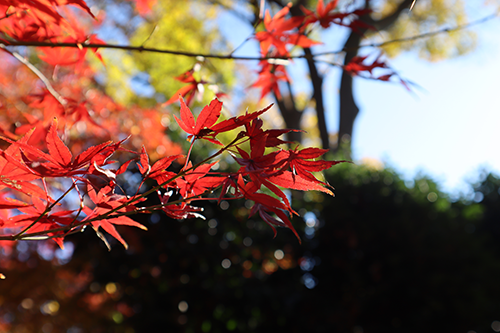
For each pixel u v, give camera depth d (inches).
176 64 336.5
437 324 181.6
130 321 196.1
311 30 70.5
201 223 196.1
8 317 269.9
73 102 81.1
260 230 202.7
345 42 309.0
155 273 189.2
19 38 61.7
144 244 194.7
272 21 67.2
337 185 210.5
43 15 57.4
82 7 50.6
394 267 187.8
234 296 184.2
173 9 384.5
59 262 262.7
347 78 407.2
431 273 185.5
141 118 134.6
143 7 97.7
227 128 34.7
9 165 34.0
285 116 416.8
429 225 196.1
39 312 267.3
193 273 190.2
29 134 35.3
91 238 197.5
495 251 297.3
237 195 36.8
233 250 194.2
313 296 187.3
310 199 210.8
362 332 188.7
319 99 382.6
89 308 263.6
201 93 77.7
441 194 218.2
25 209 38.5
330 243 198.4
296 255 202.2
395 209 200.4
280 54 71.2
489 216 323.3
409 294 181.5
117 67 281.4
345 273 192.4
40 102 78.3
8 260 254.5
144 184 193.5
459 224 210.5
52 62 70.4
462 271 188.9
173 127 199.0
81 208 34.8
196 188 39.3
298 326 185.8
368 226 193.5
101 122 127.3
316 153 32.9
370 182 209.0
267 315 187.2
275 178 35.2
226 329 190.4
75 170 32.2
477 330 185.0
